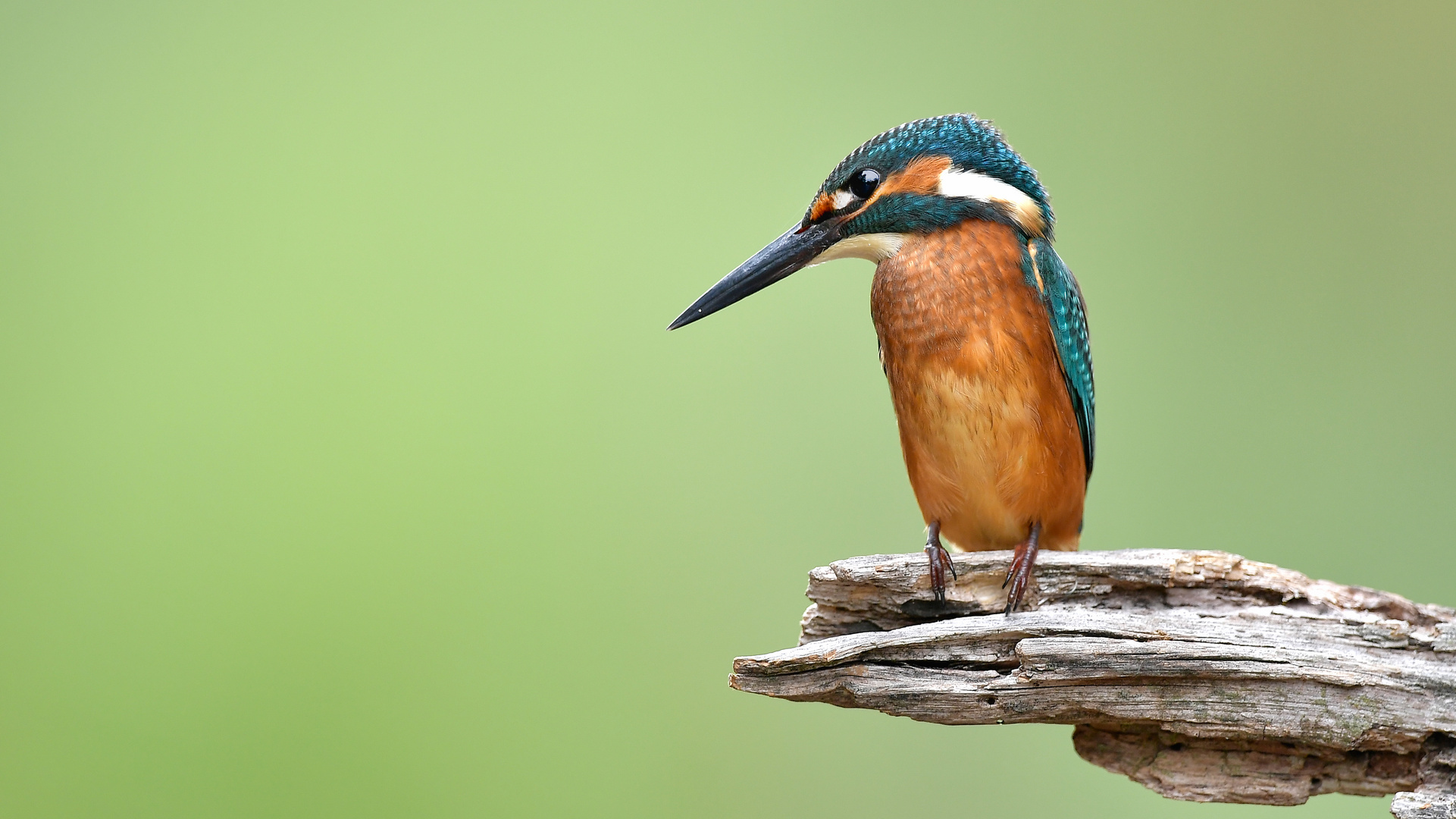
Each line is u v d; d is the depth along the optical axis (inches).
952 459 347.9
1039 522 347.9
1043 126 604.4
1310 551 515.5
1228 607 305.4
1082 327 364.2
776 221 589.9
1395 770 287.3
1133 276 572.7
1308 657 284.4
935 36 620.1
